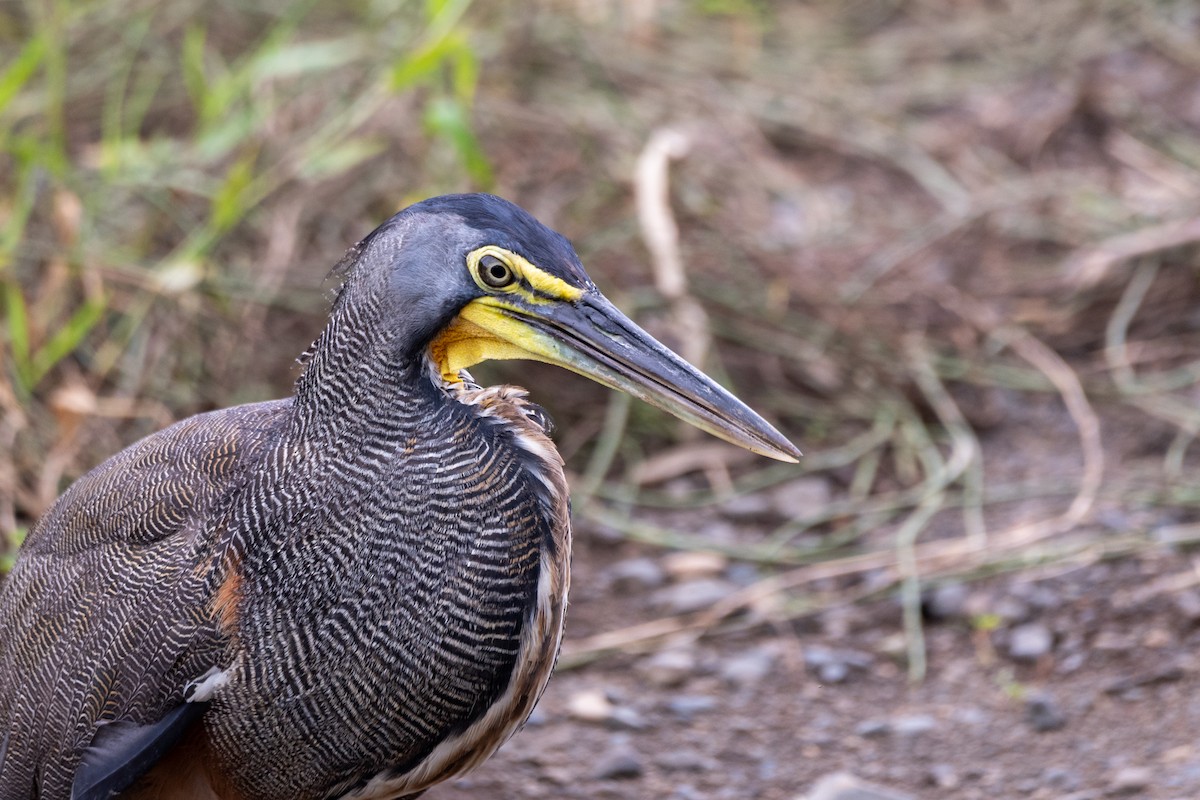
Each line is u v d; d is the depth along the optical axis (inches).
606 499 478.0
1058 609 407.5
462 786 352.5
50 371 469.1
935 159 652.1
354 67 601.0
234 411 306.2
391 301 270.7
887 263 569.9
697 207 579.8
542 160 592.7
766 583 430.6
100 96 610.5
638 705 387.5
